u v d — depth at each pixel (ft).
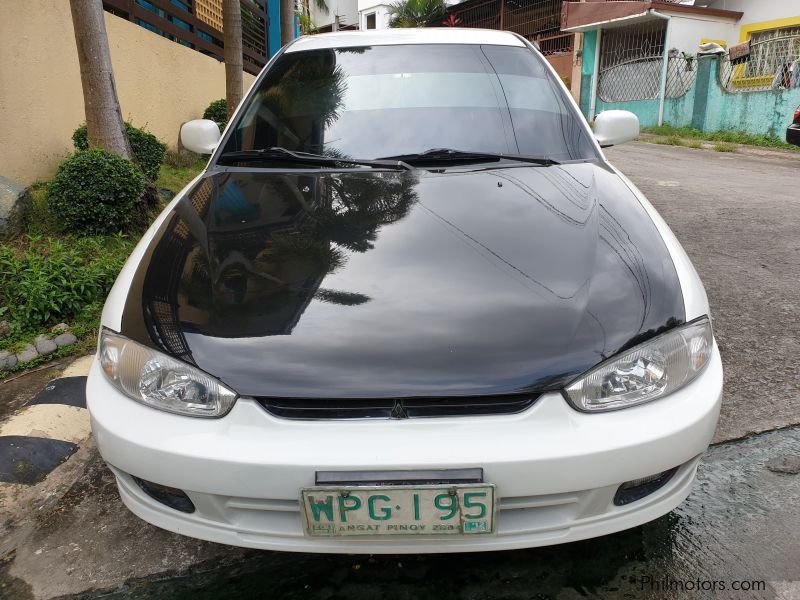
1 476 7.66
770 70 43.37
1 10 16.90
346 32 10.89
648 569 6.12
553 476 4.95
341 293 5.60
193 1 31.37
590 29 56.39
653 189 23.49
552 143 8.64
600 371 5.10
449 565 6.26
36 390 9.64
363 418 5.00
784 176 27.53
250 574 6.23
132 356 5.52
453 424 4.97
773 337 10.62
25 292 11.32
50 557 6.52
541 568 6.18
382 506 4.94
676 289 5.82
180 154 26.89
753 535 6.50
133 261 6.75
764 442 7.95
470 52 9.92
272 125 9.06
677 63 49.32
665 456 5.18
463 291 5.57
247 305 5.58
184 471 5.12
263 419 5.05
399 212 6.86
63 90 19.67
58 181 14.06
